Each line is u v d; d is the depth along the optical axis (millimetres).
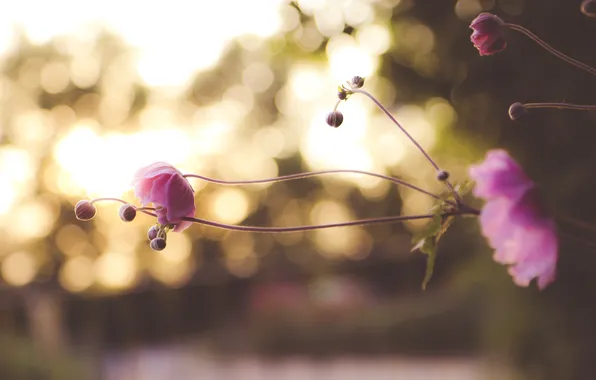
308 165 25578
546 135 5059
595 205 4961
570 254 5082
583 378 5387
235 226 1011
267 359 12641
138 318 10492
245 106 24562
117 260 19844
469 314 12281
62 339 9078
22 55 22594
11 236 21172
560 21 4523
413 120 6383
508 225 893
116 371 9727
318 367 11859
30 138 22625
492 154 927
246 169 25422
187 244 23000
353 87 1155
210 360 11539
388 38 5824
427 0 5375
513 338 5707
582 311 5395
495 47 1083
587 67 1077
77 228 21844
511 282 5711
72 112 23266
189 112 23969
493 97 5238
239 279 12250
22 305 9008
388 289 13891
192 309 11789
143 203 986
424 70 5699
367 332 13016
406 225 19578
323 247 25016
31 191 22219
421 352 12516
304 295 14445
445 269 13172
